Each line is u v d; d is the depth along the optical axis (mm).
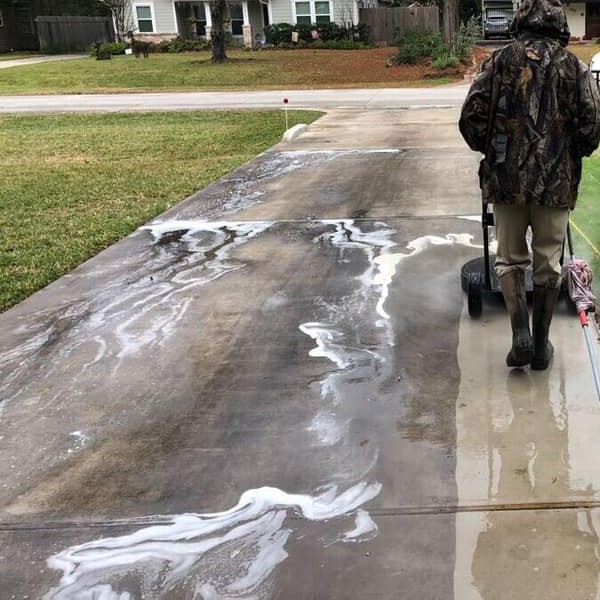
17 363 3635
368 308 4027
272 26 31281
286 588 2068
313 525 2318
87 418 3057
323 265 4824
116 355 3654
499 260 3168
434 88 19391
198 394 3201
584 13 34188
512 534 2209
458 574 2066
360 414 2941
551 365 3219
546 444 2648
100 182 8523
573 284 3330
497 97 2873
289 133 11133
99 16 41094
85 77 25016
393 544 2207
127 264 5137
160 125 14008
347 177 7770
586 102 2795
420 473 2533
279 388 3199
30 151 11453
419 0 35812
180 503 2465
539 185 2852
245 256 5141
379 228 5621
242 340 3727
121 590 2105
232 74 23984
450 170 7820
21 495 2559
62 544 2303
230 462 2676
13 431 2986
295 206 6543
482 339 3533
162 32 33250
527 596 1968
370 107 15398
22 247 5820
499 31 32406
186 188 7836
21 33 40969
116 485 2584
